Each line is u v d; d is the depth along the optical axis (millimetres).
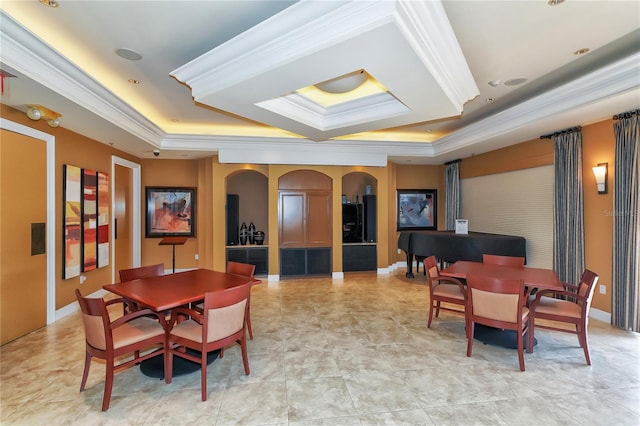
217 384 2631
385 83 2762
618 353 3164
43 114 3357
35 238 3752
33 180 3727
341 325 3990
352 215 7414
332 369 2881
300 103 3809
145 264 6820
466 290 3340
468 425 2139
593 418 2203
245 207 7484
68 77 3012
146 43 2861
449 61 2672
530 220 5270
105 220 5211
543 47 2957
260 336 3645
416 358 3088
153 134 5219
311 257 6734
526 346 3301
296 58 2336
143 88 3912
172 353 2645
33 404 2359
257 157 6090
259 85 2805
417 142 6418
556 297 4508
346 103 3900
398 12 1883
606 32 2707
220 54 2650
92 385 2615
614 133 3863
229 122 5430
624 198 3738
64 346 3338
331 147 6316
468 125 5508
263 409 2307
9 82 2734
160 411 2283
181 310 2676
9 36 2359
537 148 5031
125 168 6227
